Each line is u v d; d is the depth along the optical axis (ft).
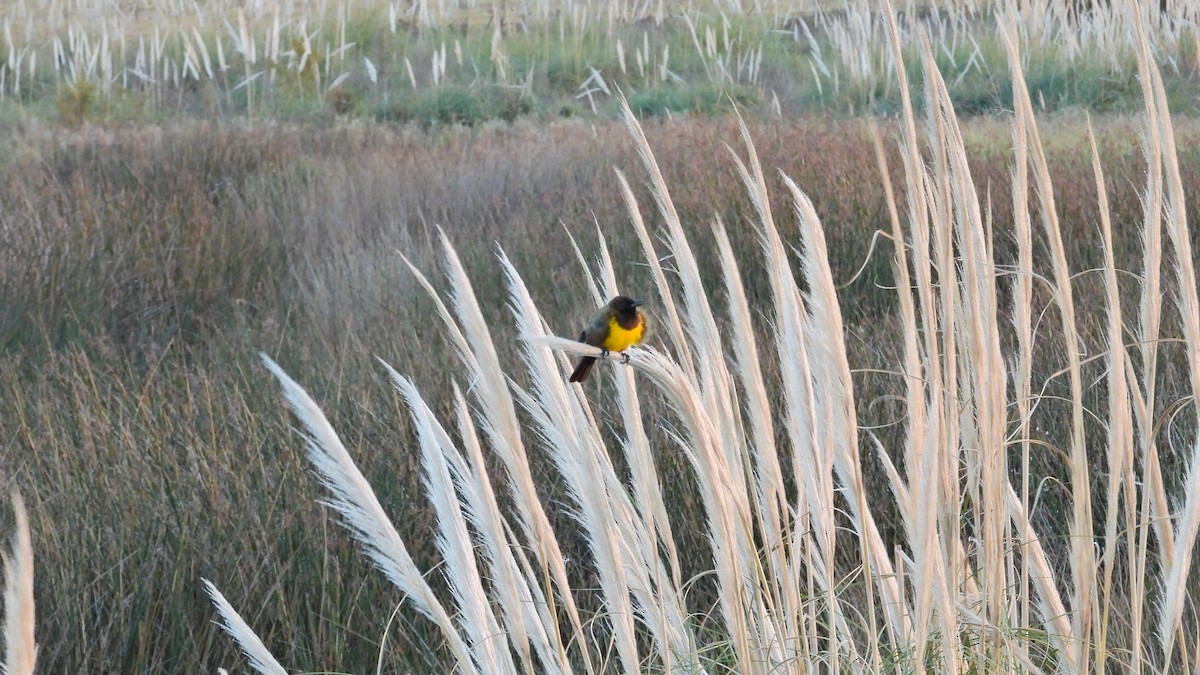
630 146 73.72
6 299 51.65
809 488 16.02
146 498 32.22
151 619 27.81
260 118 101.19
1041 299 39.63
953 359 16.10
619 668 24.88
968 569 19.24
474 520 15.30
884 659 18.52
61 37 132.36
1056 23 109.29
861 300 47.29
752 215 54.34
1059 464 30.60
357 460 32.94
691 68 114.32
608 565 15.39
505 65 111.14
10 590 9.51
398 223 60.80
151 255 57.36
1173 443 29.81
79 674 26.27
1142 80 15.46
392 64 119.75
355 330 46.98
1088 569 16.47
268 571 28.96
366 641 27.25
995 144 69.10
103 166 76.74
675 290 48.14
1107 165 58.65
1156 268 15.75
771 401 32.58
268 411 37.91
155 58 117.60
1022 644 17.95
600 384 34.42
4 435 38.42
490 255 54.03
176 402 39.09
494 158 72.90
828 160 63.00
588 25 129.70
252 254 58.85
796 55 113.09
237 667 27.09
